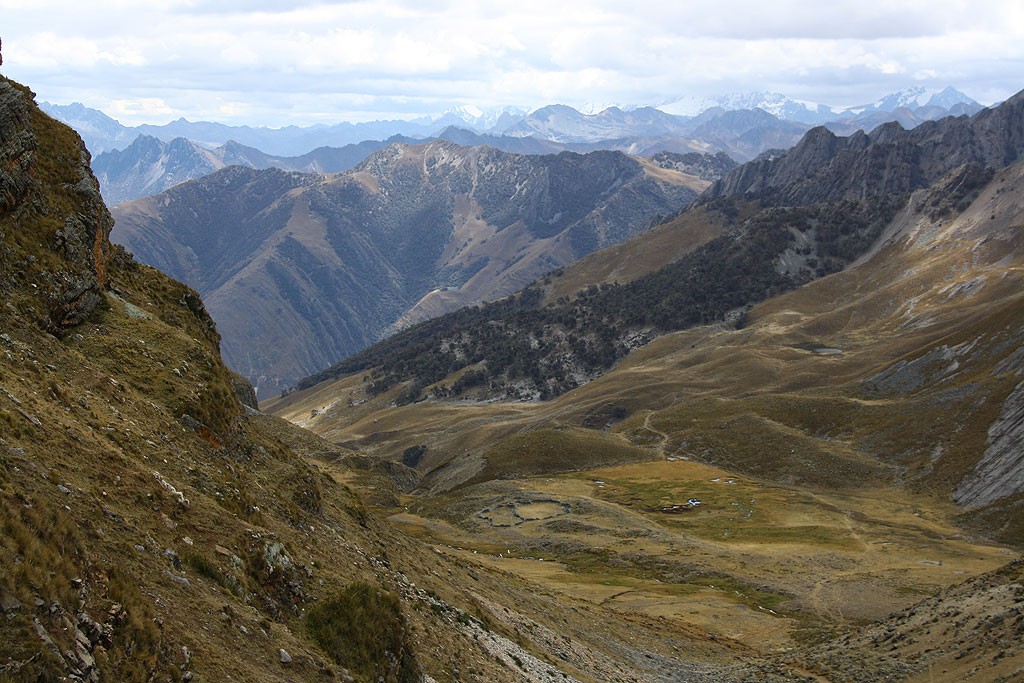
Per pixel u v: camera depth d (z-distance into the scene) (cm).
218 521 2559
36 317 3509
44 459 2167
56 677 1428
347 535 4094
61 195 4484
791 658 5803
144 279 5169
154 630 1759
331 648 2375
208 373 4241
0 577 1491
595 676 4522
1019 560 5653
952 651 4550
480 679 3194
